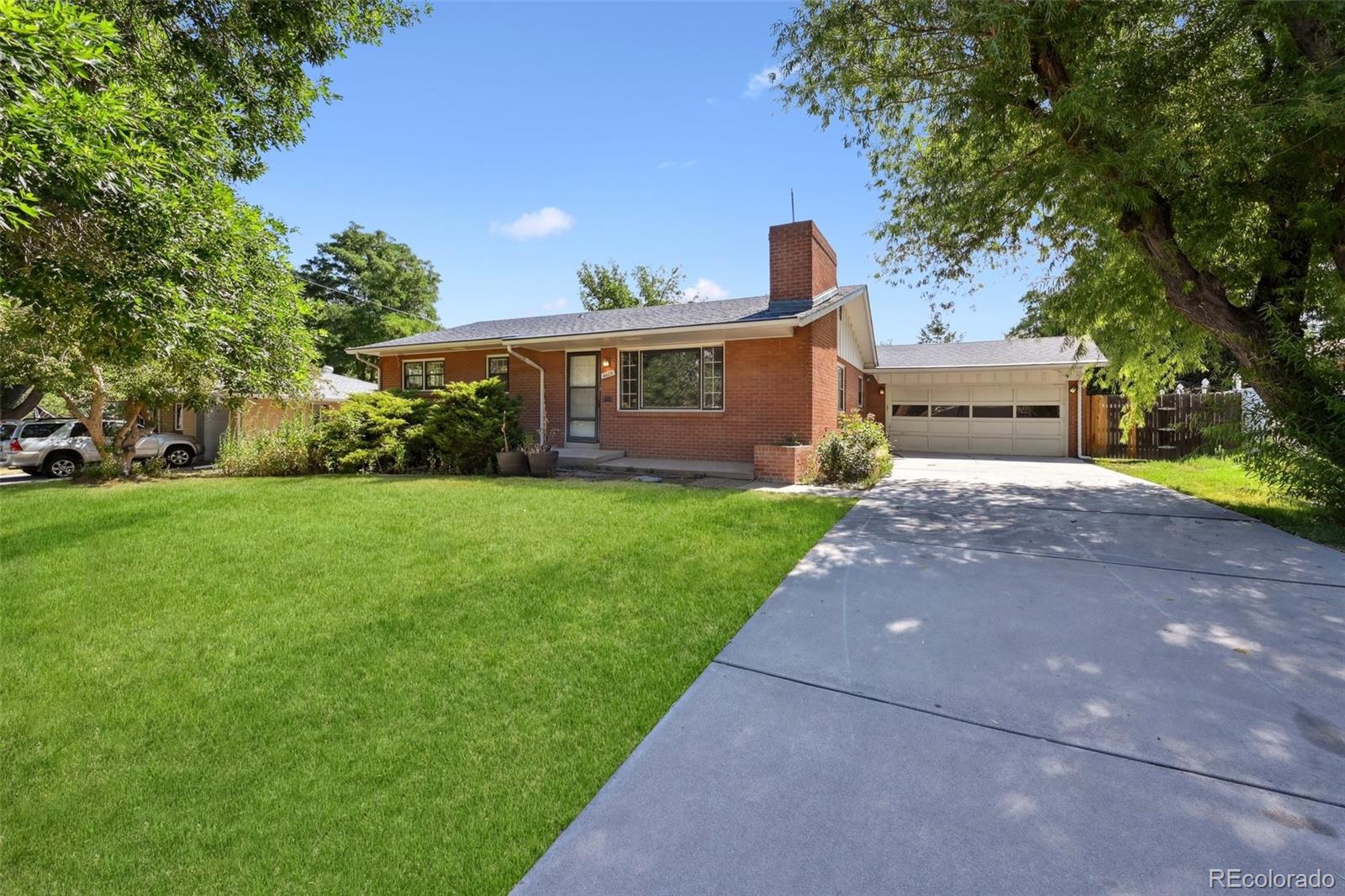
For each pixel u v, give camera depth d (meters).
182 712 2.66
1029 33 5.79
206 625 3.66
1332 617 3.43
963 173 7.14
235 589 4.29
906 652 3.05
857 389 15.01
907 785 2.01
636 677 2.88
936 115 7.39
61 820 1.98
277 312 5.45
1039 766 2.10
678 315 11.93
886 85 7.15
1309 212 6.00
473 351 13.74
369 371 30.17
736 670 2.91
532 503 7.25
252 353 5.12
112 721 2.60
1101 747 2.20
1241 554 4.81
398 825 1.92
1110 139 5.78
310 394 11.80
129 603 4.04
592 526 5.97
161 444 15.81
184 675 3.02
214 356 4.73
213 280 4.45
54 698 2.81
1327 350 5.95
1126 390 11.44
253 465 11.25
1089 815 1.84
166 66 6.00
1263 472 6.00
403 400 11.48
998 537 5.48
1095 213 6.14
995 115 6.48
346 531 5.91
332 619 3.73
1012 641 3.15
